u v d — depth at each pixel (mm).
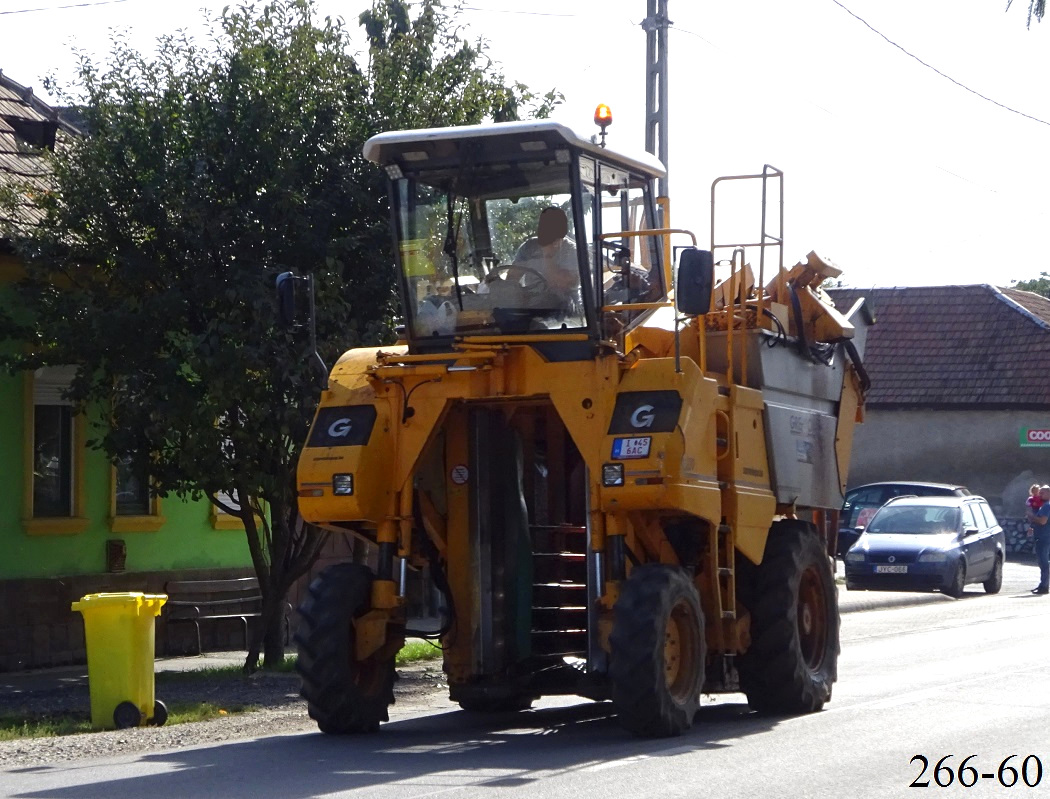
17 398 19359
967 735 10750
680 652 11219
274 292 16031
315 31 17281
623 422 11094
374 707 11594
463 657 11992
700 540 11969
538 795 8570
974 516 30984
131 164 17047
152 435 16594
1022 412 46031
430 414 11641
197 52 17297
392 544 11633
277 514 17953
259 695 15367
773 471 12844
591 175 12211
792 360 13555
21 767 10461
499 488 12219
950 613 24672
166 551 21234
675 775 9250
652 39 22828
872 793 8641
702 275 10914
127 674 13125
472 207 12250
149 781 9484
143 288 17406
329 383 12086
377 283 16875
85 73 17312
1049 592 30922
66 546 19906
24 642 19156
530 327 11961
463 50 18203
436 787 8914
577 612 12320
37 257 17438
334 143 16969
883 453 47625
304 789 8953
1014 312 48656
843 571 35594
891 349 48844
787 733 11195
